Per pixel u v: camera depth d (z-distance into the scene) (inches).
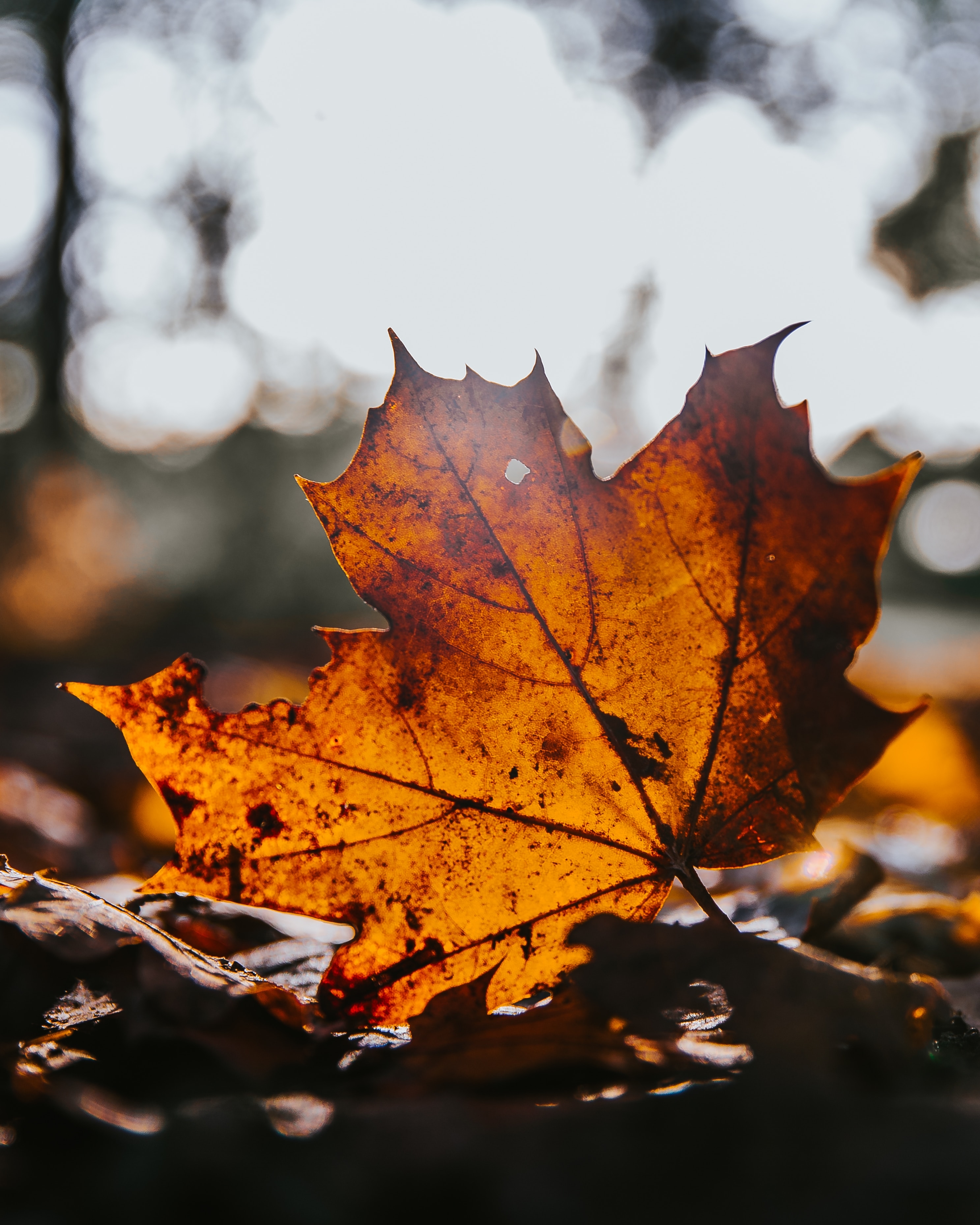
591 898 10.1
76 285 117.6
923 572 212.5
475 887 10.0
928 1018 8.9
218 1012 8.7
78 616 88.2
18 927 8.8
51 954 8.8
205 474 147.7
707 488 10.0
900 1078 8.5
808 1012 8.5
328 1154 7.7
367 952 9.8
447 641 10.0
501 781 10.1
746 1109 7.9
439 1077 8.4
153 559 127.6
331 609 142.4
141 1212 7.5
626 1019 8.7
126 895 13.2
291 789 9.8
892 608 192.2
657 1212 7.3
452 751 10.0
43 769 30.6
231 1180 7.5
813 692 9.9
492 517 10.1
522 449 10.1
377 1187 7.5
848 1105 8.0
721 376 9.9
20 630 80.0
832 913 11.8
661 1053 8.6
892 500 9.7
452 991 9.8
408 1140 7.7
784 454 9.8
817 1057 8.4
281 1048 8.9
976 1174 7.4
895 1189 7.4
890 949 12.7
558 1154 7.7
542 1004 10.1
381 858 9.9
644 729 10.1
